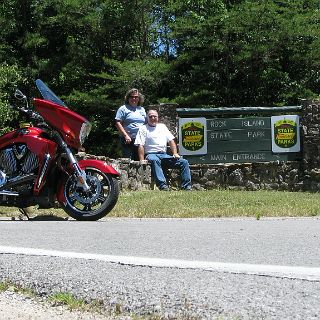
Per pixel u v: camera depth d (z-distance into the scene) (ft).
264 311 7.97
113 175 20.86
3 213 23.03
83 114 70.85
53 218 21.61
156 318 8.09
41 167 20.71
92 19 70.49
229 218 21.86
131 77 65.67
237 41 66.74
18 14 74.23
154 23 75.82
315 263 11.47
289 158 40.91
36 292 9.70
